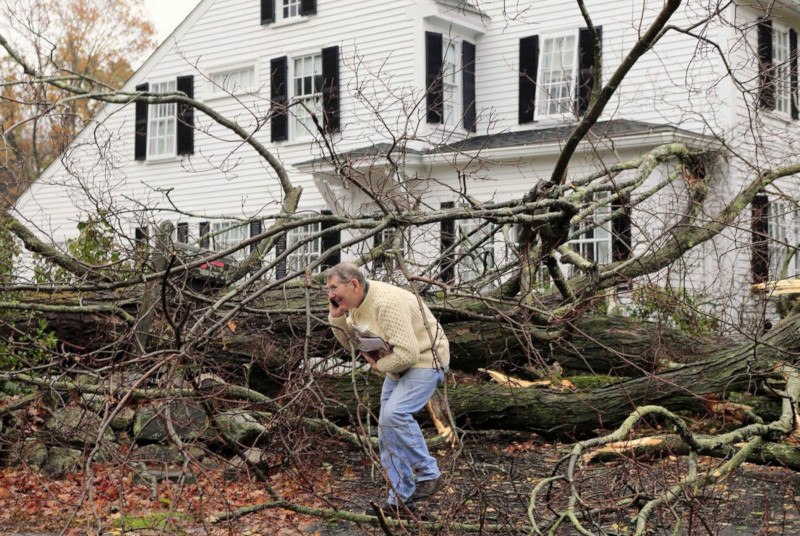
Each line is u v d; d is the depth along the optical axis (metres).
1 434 7.13
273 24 22.25
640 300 11.12
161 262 7.31
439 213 6.45
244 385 8.21
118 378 6.42
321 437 6.96
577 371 9.71
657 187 9.82
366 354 5.72
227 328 7.66
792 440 6.73
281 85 20.16
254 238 5.85
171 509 4.35
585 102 18.47
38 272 8.41
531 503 4.87
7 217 8.20
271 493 6.03
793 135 18.36
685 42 17.56
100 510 5.79
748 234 14.06
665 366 8.61
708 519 5.43
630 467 5.68
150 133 23.94
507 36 20.19
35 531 5.71
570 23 19.19
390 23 20.33
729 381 7.69
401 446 5.61
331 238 19.55
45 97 7.81
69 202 24.08
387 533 5.01
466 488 6.48
